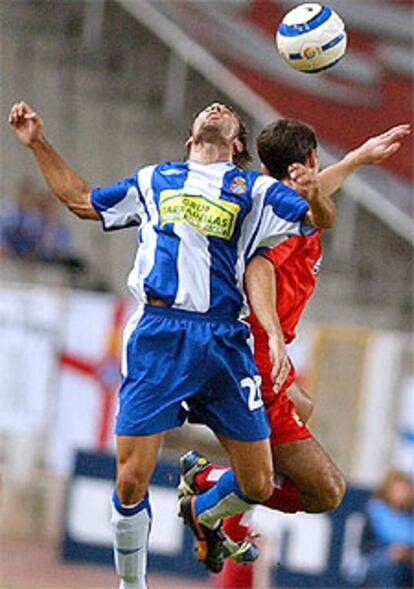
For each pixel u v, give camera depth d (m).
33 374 62.62
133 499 25.62
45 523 62.09
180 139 80.75
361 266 78.44
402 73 80.44
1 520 62.12
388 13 81.62
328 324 74.88
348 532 57.47
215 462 63.69
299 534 57.16
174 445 63.38
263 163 28.14
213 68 81.50
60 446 62.78
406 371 63.69
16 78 79.56
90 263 74.06
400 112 79.50
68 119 79.38
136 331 25.72
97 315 63.16
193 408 26.50
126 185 26.34
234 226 25.52
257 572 44.75
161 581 56.31
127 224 26.62
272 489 26.55
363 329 68.19
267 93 79.88
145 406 25.42
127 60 82.69
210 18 83.31
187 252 25.50
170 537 57.25
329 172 27.67
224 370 25.59
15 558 57.56
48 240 73.31
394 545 53.59
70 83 80.69
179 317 25.56
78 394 62.97
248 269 25.75
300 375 63.19
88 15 84.06
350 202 79.50
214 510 27.31
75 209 26.70
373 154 27.64
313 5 26.97
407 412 63.44
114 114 80.38
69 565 57.72
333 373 63.41
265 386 27.44
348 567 56.66
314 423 63.12
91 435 62.91
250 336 26.16
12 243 72.50
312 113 78.94
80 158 78.25
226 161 26.22
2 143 76.69
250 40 81.56
